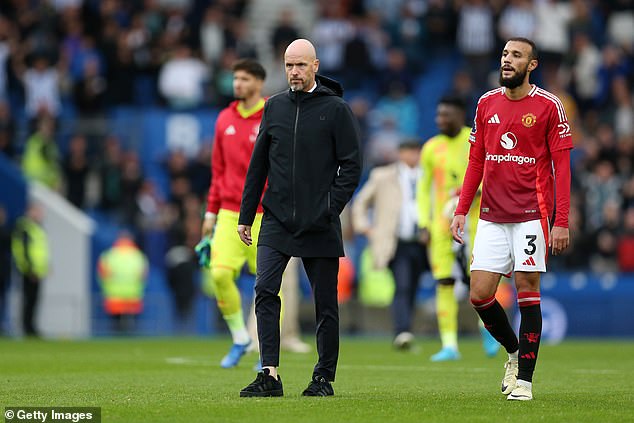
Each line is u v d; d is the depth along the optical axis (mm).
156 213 86312
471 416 23953
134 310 78812
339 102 28203
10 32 96750
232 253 38656
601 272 79688
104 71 96312
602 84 97938
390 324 79750
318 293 28297
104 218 87438
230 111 38719
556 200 27609
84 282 80625
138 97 97000
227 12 103062
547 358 48625
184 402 26641
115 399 27578
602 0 108938
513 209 28078
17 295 78312
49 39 95812
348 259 80000
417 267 53844
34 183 82125
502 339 29234
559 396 28969
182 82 93812
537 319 27953
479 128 28750
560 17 99438
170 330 80188
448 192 46281
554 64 98375
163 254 85000
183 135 91062
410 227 53500
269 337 28016
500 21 97438
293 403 26266
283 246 28000
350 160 28078
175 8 98625
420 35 102000
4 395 28797
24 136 91688
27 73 92562
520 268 27922
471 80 96562
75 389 30672
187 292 79188
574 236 80875
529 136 27906
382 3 106062
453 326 47000
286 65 28266
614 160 88062
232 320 39875
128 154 86938
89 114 91625
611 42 106000
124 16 99625
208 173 87938
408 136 95312
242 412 24422
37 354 50531
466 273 46219
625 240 78812
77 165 86750
